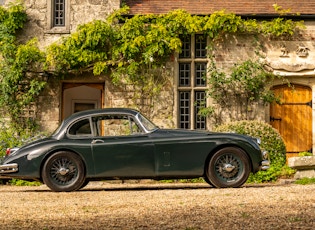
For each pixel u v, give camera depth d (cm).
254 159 1223
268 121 1934
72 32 1933
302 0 2008
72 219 810
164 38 1892
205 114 1900
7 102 1897
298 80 1945
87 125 1234
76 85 1959
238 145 1221
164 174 1216
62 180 1210
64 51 1886
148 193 1130
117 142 1216
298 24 1914
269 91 1914
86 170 1211
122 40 1905
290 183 1423
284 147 1745
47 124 1917
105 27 1894
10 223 786
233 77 1898
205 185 1401
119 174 1214
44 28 1938
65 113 2138
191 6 1977
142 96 1917
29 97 1897
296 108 1959
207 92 1922
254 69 1908
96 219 805
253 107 1919
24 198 1095
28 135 1850
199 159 1216
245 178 1219
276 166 1556
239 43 1927
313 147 1948
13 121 1903
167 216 817
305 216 802
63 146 1206
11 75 1884
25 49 1881
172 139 1220
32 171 1205
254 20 1920
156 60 1919
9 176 1209
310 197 998
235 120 1914
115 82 1902
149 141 1217
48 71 1911
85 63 1903
